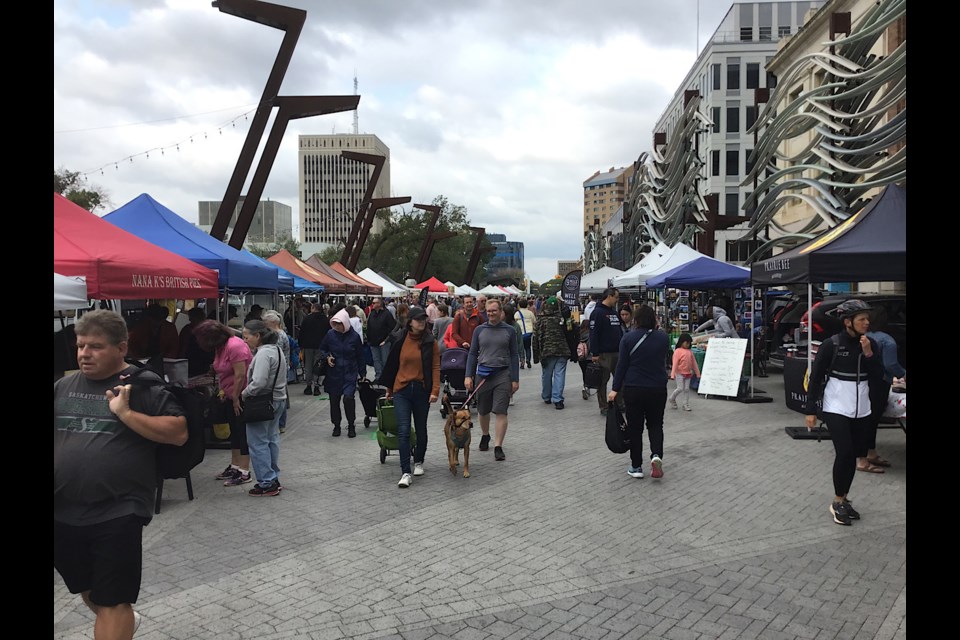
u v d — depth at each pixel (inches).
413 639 141.1
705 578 171.0
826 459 296.8
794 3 2404.0
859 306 209.9
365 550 194.1
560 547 194.5
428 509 233.6
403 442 263.9
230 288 426.9
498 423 307.1
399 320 540.4
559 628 145.3
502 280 3548.2
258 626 147.3
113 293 246.2
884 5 664.4
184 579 173.8
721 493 247.4
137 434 112.3
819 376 216.8
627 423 268.7
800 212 1098.1
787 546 192.7
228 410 274.8
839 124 738.8
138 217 401.1
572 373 714.8
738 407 446.9
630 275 720.3
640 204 1529.3
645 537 201.8
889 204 354.6
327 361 363.3
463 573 176.1
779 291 709.9
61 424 110.4
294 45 654.5
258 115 658.8
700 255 685.3
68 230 266.4
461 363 406.9
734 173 2310.5
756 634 141.6
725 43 2297.0
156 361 252.1
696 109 1159.6
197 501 246.8
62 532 108.8
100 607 110.0
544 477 274.4
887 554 185.5
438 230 2603.3
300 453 327.0
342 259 1519.4
